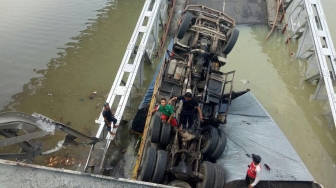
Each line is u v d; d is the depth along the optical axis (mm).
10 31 15172
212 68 9414
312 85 12453
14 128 4789
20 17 16438
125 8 17938
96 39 15141
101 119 8586
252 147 8094
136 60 10641
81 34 15438
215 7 16250
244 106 9703
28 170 4066
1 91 11758
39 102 11336
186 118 7430
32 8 17469
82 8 17781
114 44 14812
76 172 4121
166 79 8750
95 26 16172
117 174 8789
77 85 12234
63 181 4051
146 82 12492
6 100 11367
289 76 12930
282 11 16141
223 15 11477
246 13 16219
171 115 7270
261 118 9203
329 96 10109
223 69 13164
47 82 12344
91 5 18172
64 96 11672
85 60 13672
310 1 13430
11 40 14539
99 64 13453
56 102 11375
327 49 11633
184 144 7266
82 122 10539
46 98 11523
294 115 11023
